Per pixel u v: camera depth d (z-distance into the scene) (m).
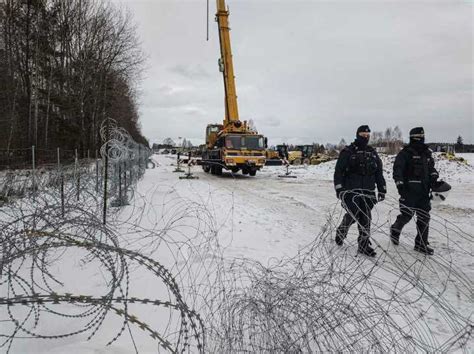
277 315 2.18
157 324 2.90
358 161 4.97
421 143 5.14
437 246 5.56
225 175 21.73
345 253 2.86
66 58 30.17
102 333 2.82
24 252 2.71
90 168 8.32
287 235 6.22
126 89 38.69
